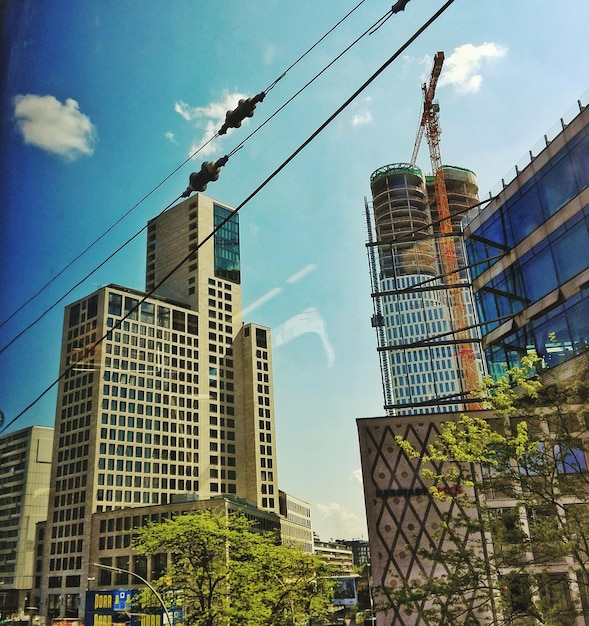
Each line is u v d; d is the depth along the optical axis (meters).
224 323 114.31
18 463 78.12
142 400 94.81
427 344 42.38
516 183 34.16
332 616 39.66
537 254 31.92
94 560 76.81
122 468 88.12
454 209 87.94
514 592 16.78
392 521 31.62
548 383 20.70
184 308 107.88
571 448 17.12
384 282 79.56
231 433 108.25
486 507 18.09
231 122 11.82
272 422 112.31
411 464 32.66
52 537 78.50
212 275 114.88
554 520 15.84
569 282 29.12
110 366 91.75
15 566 73.69
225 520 34.94
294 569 37.44
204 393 105.81
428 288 44.44
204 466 100.69
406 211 85.38
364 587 40.31
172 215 118.56
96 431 86.31
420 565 28.92
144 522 77.06
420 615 18.64
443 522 18.45
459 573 17.75
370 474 32.78
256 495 102.12
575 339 28.55
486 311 37.19
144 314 99.75
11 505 76.38
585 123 28.42
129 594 63.97
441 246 80.25
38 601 73.31
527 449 17.16
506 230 35.06
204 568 32.59
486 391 19.59
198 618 31.03
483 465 19.05
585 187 28.17
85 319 95.19
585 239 27.97
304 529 86.81
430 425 33.28
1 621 68.12
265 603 34.00
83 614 71.31
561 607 15.67
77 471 85.94
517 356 33.19
